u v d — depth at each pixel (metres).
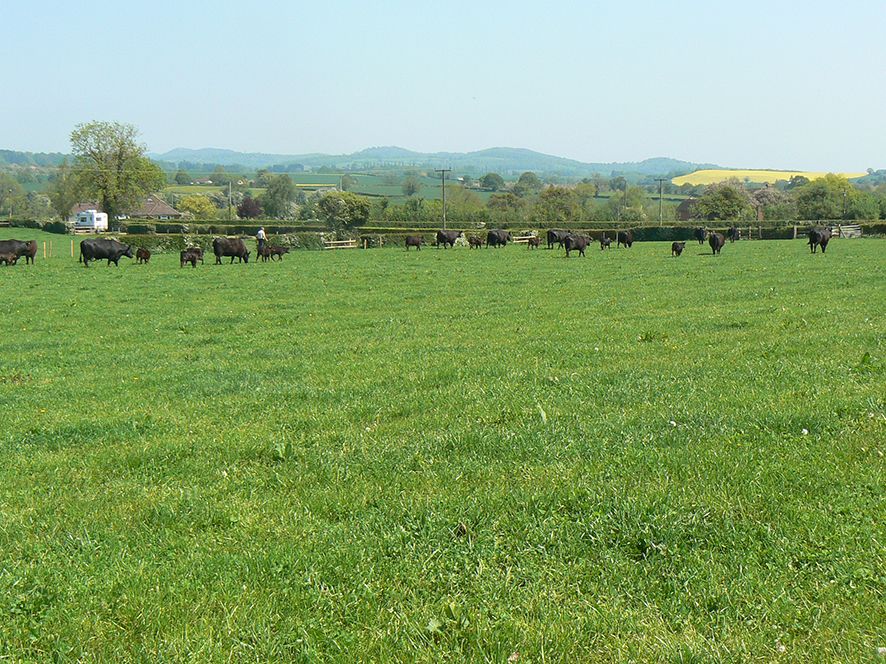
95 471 9.75
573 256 58.59
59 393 15.08
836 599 5.71
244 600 6.00
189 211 185.50
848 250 59.81
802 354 15.65
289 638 5.48
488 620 5.59
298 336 22.34
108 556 6.99
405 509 7.67
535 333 20.78
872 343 16.66
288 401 13.41
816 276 35.91
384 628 5.61
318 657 5.23
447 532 7.11
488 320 24.09
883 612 5.50
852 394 11.48
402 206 152.75
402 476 8.82
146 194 133.62
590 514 7.28
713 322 21.56
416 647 5.34
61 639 5.55
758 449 9.02
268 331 23.64
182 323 26.00
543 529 7.05
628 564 6.44
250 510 8.03
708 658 5.04
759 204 170.50
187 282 41.59
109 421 12.21
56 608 5.98
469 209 151.50
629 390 12.65
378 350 18.95
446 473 8.82
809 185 163.75
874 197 167.00
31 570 6.62
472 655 5.19
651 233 96.00
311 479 8.98
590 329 21.08
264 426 11.55
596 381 13.55
